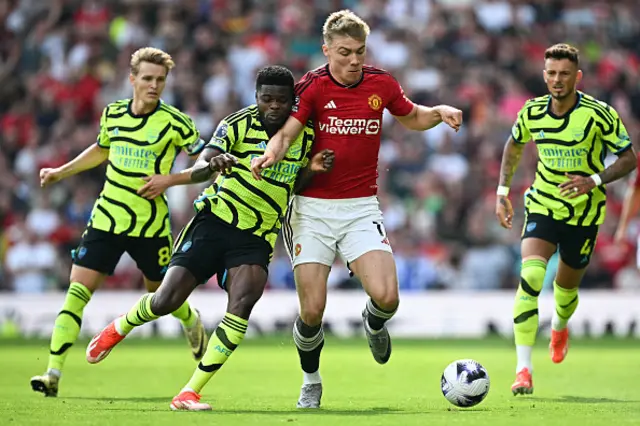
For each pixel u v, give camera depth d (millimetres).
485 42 86812
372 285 26734
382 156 75688
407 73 83750
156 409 25625
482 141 77812
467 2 91000
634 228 70250
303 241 27188
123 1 87688
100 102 81062
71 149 75312
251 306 26016
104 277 31938
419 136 77312
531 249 32281
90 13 86500
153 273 32750
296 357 48844
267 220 26625
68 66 83312
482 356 48938
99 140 32594
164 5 87750
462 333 64188
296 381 36250
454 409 26031
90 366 42719
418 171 75250
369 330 28438
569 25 91312
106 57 84312
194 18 87312
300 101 26609
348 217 27297
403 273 68000
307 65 84938
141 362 45031
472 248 69438
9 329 62031
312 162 26625
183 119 31719
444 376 26500
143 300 27031
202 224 26672
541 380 36438
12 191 72688
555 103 32188
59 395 30578
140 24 86500
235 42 86125
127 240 31797
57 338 30641
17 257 67688
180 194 71500
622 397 30016
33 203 71812
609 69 87750
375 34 86312
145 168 31422
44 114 79750
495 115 80188
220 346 25797
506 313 64375
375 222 27516
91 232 31781
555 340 36125
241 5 89062
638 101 87000
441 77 83688
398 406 27109
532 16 92062
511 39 87812
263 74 25969
